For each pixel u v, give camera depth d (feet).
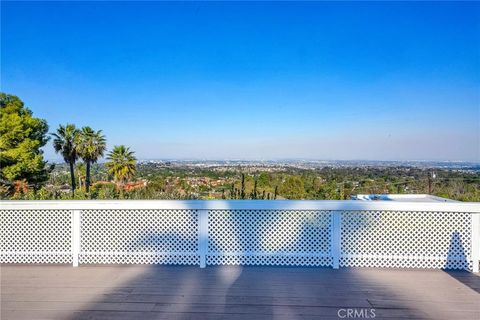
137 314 8.96
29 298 9.98
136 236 12.98
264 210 12.68
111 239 13.01
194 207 12.66
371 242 12.60
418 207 12.19
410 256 12.45
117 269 12.41
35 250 13.04
